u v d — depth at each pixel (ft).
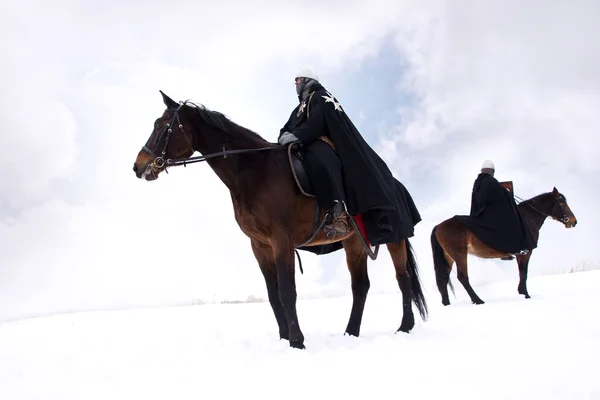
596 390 12.95
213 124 21.29
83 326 32.01
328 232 22.30
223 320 33.40
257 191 20.84
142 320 34.60
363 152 22.89
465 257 39.65
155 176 21.06
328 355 18.43
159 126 21.11
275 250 20.71
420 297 25.88
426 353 18.26
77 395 14.55
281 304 22.58
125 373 16.67
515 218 39.29
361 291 24.91
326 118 22.48
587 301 32.48
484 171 41.39
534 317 26.55
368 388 14.06
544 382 13.83
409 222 25.11
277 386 14.56
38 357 20.74
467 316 29.43
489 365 15.93
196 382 15.24
